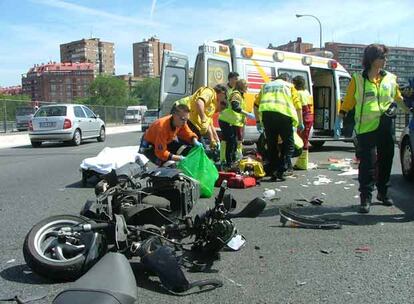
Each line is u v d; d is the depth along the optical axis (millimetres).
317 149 16000
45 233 4441
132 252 4180
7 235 5781
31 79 111812
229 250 5027
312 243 5234
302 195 7812
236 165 9250
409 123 8672
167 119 7031
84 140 22969
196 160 7426
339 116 6953
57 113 19984
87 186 9164
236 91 9672
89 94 100312
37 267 4164
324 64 15094
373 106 6445
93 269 3363
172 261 3982
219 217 4707
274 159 9180
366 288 4027
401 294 3898
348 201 7305
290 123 8953
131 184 5109
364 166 6492
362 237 5422
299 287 4074
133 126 47500
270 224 6035
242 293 3971
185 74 12945
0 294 4020
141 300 3859
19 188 9172
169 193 4996
